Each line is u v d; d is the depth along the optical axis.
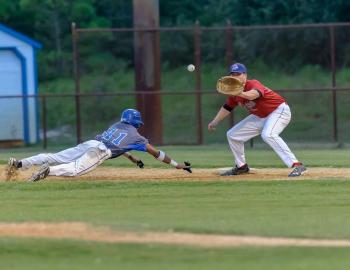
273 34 81.88
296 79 80.25
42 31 104.25
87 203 31.16
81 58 96.62
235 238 23.50
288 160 37.03
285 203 30.86
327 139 68.75
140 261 21.03
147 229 24.47
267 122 36.88
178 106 76.75
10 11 105.50
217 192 33.34
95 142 35.91
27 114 71.25
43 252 22.05
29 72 72.38
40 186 34.72
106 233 24.00
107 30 63.91
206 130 72.88
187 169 36.88
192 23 103.25
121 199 32.03
